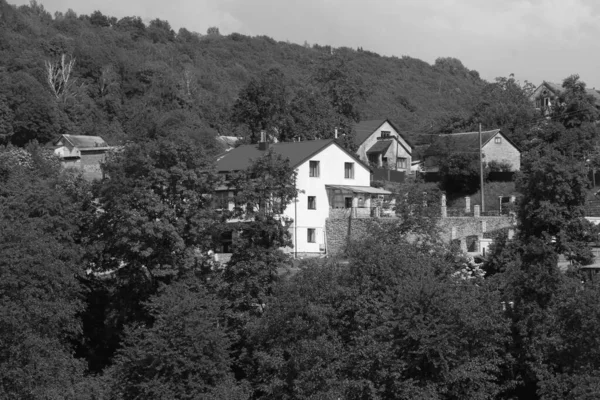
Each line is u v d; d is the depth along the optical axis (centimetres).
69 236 5212
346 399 4100
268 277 5097
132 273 5334
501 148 9356
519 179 4934
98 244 5309
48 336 4547
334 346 4262
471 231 6906
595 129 8944
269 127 10050
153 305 4572
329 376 4150
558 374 4147
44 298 4569
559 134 8594
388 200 7594
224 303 4856
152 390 4244
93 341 5338
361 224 7144
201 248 5472
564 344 4141
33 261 4572
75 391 4441
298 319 4372
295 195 5425
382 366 4088
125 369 4416
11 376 4172
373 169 9438
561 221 4722
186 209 5450
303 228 7550
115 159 5684
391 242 5016
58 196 5388
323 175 7775
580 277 4741
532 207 4797
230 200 5425
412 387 4044
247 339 4703
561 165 4738
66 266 4834
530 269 4578
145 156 5547
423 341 4034
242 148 8250
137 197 5316
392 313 4209
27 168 6944
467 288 4491
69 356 4650
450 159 9006
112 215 5419
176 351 4322
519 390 4503
